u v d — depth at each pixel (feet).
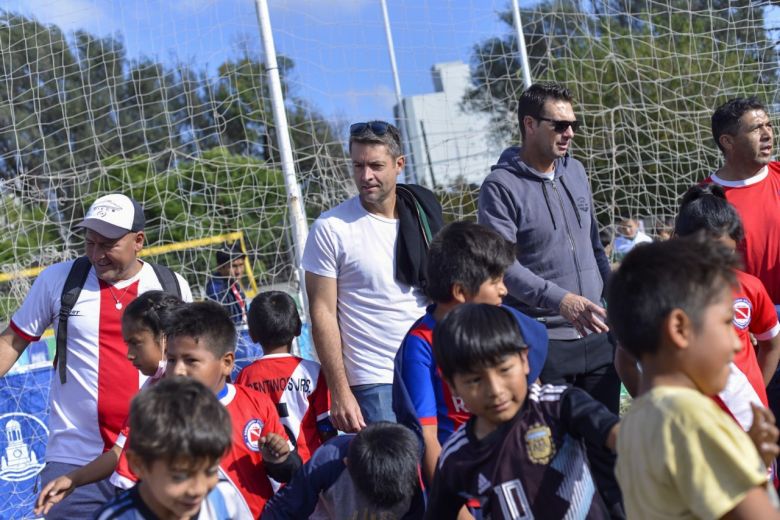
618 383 12.85
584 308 10.87
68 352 12.26
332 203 22.89
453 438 7.66
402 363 9.48
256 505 9.99
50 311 12.50
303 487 9.73
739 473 5.29
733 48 26.35
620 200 28.35
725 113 13.43
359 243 12.12
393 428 9.34
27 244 21.84
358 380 12.17
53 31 23.44
